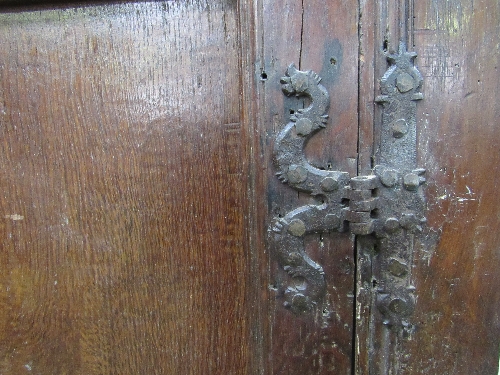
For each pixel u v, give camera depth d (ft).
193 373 1.12
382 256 0.94
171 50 1.08
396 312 0.95
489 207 0.93
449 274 0.95
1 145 1.14
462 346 0.95
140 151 1.10
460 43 0.91
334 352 1.00
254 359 1.03
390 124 0.92
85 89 1.11
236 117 1.06
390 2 0.91
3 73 1.13
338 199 0.94
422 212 0.93
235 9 1.05
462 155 0.92
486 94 0.91
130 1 1.09
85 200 1.13
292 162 0.95
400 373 0.97
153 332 1.13
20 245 1.15
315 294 0.98
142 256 1.12
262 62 0.96
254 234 0.99
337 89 0.94
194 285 1.11
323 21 0.94
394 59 0.91
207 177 1.08
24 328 1.16
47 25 1.12
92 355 1.15
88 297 1.14
